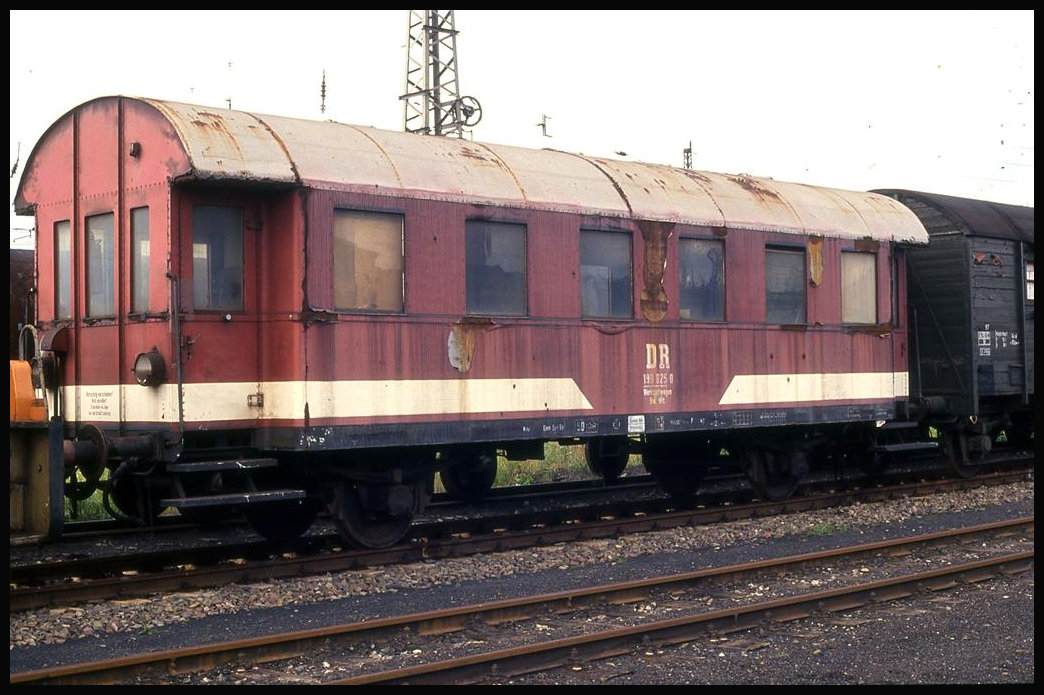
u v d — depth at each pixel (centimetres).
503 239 1134
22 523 929
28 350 1173
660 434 1449
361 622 752
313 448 978
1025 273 1738
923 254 1672
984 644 755
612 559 1080
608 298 1223
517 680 660
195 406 966
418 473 1121
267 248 1005
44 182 1117
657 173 1326
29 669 689
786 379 1391
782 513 1390
